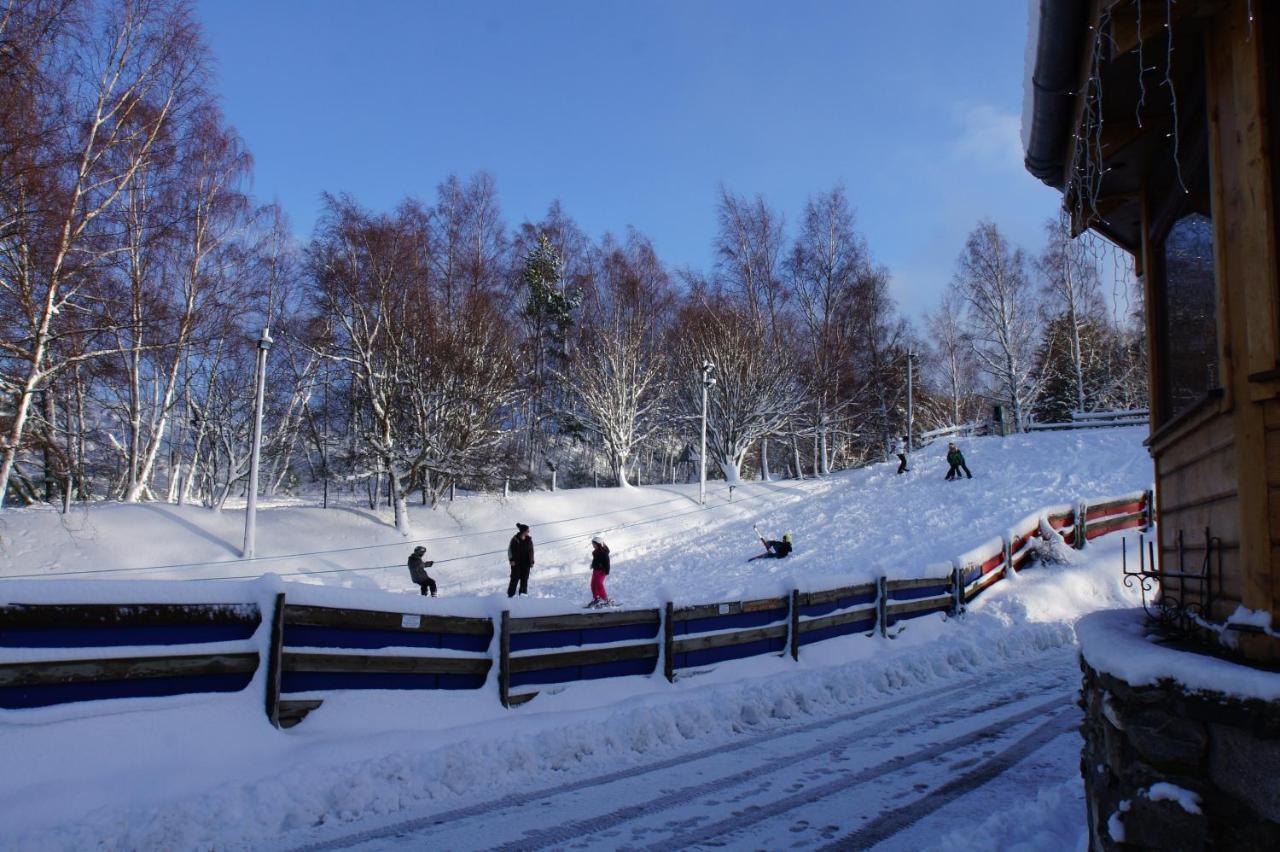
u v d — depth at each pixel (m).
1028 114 4.25
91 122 20.20
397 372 28.69
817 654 10.38
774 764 6.56
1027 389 44.62
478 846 4.79
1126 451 27.25
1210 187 3.39
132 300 22.75
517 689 7.46
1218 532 3.35
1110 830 3.18
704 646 9.12
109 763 4.96
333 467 38.34
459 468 28.84
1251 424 2.94
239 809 4.86
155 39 21.75
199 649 5.67
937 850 4.58
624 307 41.41
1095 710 3.72
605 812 5.41
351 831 4.96
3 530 21.17
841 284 45.12
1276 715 2.49
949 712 8.35
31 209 16.95
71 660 5.09
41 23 16.78
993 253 42.28
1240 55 3.02
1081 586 14.84
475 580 21.28
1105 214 5.03
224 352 32.25
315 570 21.56
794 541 22.30
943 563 13.33
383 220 29.84
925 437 41.84
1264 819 2.56
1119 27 3.20
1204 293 3.67
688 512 29.53
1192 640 3.46
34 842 4.24
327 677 6.34
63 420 28.84
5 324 18.67
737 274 44.25
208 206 26.22
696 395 40.84
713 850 4.79
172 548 21.80
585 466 48.72
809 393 42.81
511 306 42.91
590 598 17.06
